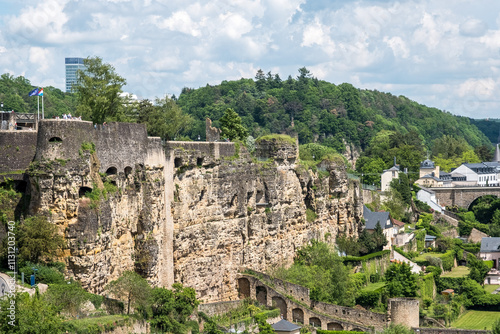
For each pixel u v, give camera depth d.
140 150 183.50
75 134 161.75
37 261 156.38
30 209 159.88
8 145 160.62
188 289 181.00
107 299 161.00
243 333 193.12
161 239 191.00
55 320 138.25
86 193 163.12
